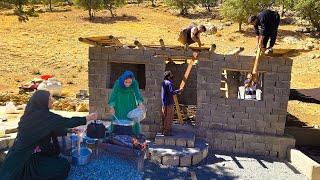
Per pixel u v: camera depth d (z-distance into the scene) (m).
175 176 9.69
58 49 31.62
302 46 34.06
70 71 26.02
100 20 43.50
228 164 10.83
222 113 11.88
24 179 7.06
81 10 50.25
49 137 7.38
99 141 9.16
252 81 11.73
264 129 11.80
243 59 11.51
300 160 10.78
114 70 14.85
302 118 16.97
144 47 12.06
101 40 11.66
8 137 9.76
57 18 43.94
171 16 47.31
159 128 11.96
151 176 9.55
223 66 11.63
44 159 7.31
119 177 8.47
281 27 40.94
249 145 11.77
